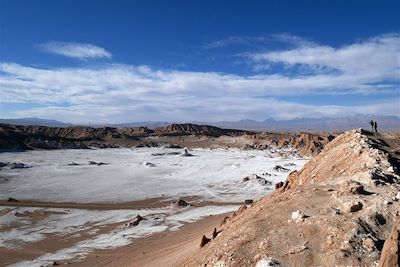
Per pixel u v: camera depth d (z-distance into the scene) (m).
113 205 72.31
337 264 15.90
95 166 125.75
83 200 76.56
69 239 50.56
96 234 52.50
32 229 55.56
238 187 88.75
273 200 24.78
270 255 17.50
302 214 19.53
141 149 195.12
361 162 27.56
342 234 17.39
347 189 21.52
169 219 58.62
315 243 17.53
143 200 77.19
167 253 34.56
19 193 81.88
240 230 20.78
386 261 13.88
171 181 98.69
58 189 87.06
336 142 36.16
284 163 127.38
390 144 32.69
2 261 43.34
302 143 188.00
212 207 67.69
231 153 172.62
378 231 17.52
